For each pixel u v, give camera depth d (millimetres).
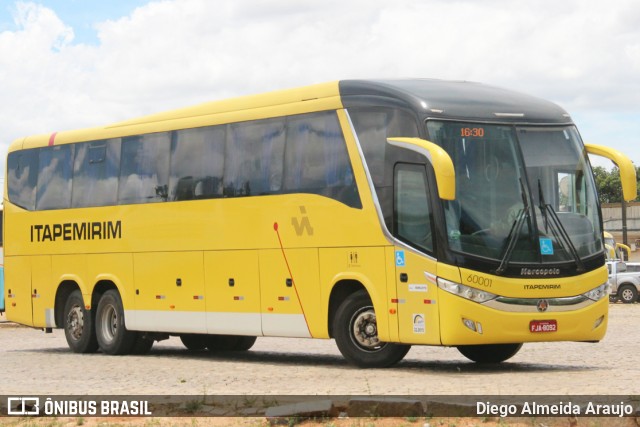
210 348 25312
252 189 20344
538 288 17281
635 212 95062
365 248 18188
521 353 22297
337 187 18688
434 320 17141
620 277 54781
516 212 17469
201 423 12953
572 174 18125
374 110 18188
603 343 24875
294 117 19609
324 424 12375
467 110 17734
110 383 17375
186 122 22031
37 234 25734
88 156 24578
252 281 20328
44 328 25969
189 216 21734
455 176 17312
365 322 18406
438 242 17094
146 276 22812
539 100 18750
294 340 30234
